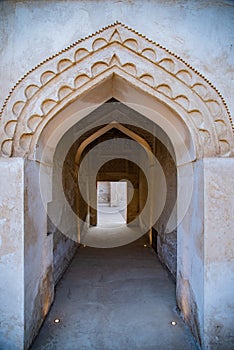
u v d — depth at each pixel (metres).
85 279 3.73
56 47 2.06
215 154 2.07
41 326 2.44
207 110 2.09
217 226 2.00
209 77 2.07
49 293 2.78
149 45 2.06
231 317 2.00
